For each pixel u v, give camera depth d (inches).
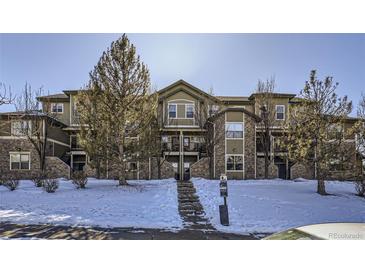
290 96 1128.8
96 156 695.7
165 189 691.4
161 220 430.6
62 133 1136.2
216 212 490.9
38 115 964.0
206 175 991.0
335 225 173.9
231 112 1002.1
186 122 1108.5
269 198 601.9
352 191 736.3
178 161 1128.8
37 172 876.6
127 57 711.1
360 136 674.8
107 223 397.7
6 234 334.6
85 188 708.7
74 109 1157.1
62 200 559.8
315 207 532.7
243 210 500.4
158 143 864.9
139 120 716.7
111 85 705.6
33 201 547.8
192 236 342.0
